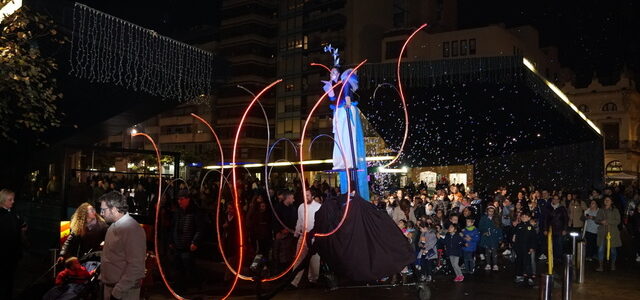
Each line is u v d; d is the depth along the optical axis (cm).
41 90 978
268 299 755
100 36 1216
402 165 3272
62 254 721
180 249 974
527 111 2211
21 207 1390
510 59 1775
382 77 2059
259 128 6312
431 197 1856
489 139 2778
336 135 673
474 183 3256
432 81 1966
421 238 1111
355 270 584
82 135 1609
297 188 1636
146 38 1336
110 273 547
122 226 547
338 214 598
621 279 1171
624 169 5603
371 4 5519
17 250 777
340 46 5594
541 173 3066
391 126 2677
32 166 1538
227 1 6600
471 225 1233
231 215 1178
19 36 943
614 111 5719
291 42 6150
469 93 2112
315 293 966
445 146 2941
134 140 7375
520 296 975
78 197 1365
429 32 5278
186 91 1509
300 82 6016
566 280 714
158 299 903
